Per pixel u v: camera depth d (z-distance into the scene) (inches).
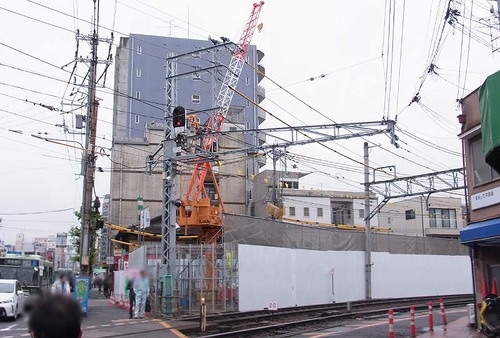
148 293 929.5
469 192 673.0
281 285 1122.7
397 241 1512.1
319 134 890.1
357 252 1373.0
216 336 661.3
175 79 1025.5
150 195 2689.5
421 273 1540.4
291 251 1167.0
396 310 1120.2
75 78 1225.4
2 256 1160.2
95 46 1192.2
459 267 1670.8
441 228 2965.1
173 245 954.1
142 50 3189.0
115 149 2679.6
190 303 960.3
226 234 1029.2
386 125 859.4
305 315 1027.9
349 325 853.2
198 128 1161.4
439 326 781.3
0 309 844.0
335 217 2795.3
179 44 3203.7
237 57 1999.3
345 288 1312.7
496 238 583.2
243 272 1029.8
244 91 3147.1
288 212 2664.9
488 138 449.4
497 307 577.6
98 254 2709.2
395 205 2999.5
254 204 2566.4
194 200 1298.0
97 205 1528.1
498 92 437.1
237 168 2731.3
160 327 764.0
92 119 1190.3
